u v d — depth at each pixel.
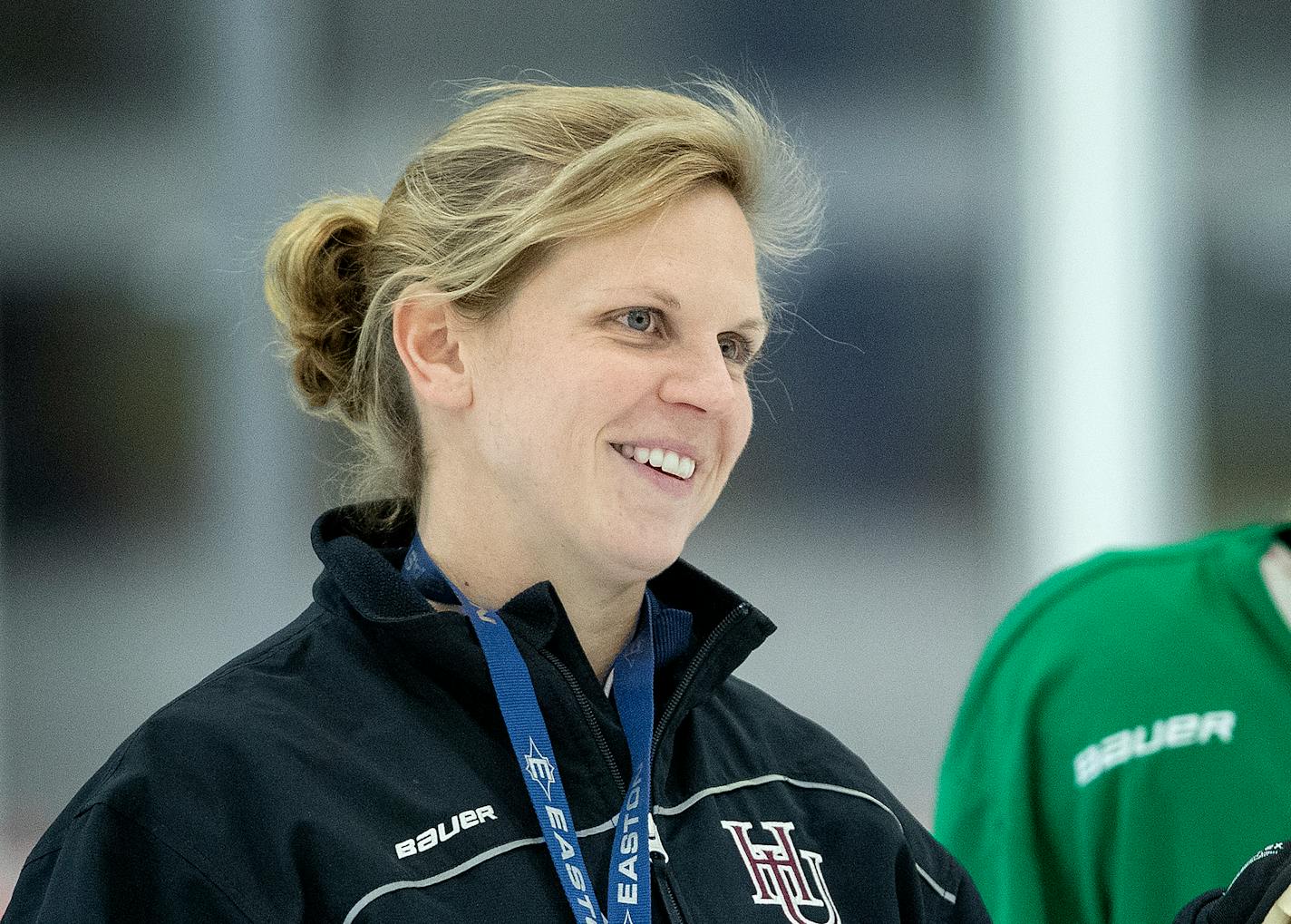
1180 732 6.59
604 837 4.57
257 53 17.09
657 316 4.52
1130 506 17.70
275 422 17.19
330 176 17.12
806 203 5.54
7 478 17.09
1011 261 17.66
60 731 16.98
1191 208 17.80
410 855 4.20
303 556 17.23
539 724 4.52
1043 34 17.55
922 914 5.20
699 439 4.54
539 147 4.57
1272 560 7.05
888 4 17.53
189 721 4.27
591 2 17.20
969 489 17.59
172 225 17.19
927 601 17.50
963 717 7.44
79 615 17.11
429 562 4.76
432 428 4.79
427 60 17.11
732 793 4.98
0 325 17.12
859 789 5.28
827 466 17.44
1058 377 17.70
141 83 17.11
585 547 4.52
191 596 17.20
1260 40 17.66
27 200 17.11
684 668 4.96
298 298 5.05
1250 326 17.80
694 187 4.56
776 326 6.18
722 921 4.61
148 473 17.16
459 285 4.55
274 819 4.12
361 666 4.55
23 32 17.06
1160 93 17.67
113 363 17.16
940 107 17.55
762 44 17.34
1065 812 6.80
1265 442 17.84
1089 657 6.92
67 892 4.00
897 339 17.53
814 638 17.42
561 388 4.42
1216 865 6.37
